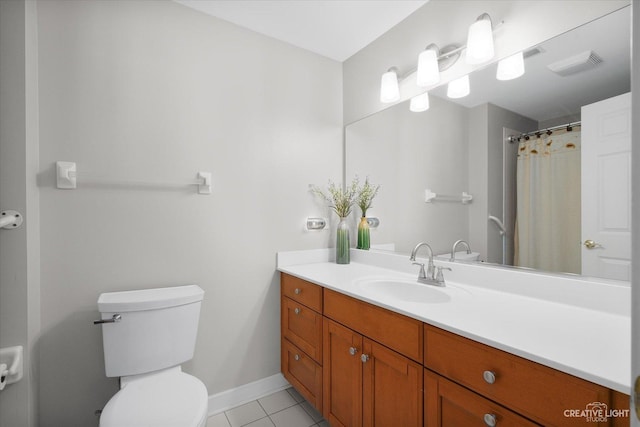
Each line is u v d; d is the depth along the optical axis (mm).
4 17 1128
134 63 1516
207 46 1720
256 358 1878
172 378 1274
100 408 1418
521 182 1264
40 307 1307
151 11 1562
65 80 1356
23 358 1145
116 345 1289
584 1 1087
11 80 1134
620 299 985
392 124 1877
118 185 1473
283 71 1995
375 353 1198
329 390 1472
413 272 1705
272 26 1851
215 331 1740
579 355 714
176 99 1623
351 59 2201
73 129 1373
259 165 1891
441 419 956
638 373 306
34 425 1243
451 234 1535
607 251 1031
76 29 1385
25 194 1154
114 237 1466
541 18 1197
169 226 1603
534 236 1222
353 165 2174
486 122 1383
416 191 1726
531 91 1228
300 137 2062
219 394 1744
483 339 822
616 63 1020
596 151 1059
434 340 974
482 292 1299
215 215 1735
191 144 1663
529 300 1175
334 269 1868
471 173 1446
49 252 1325
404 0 1638
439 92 1601
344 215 2078
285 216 1992
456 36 1514
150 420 1012
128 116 1498
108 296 1393
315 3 1651
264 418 1665
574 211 1111
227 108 1779
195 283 1676
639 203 311
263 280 1905
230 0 1621
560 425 685
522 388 756
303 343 1688
